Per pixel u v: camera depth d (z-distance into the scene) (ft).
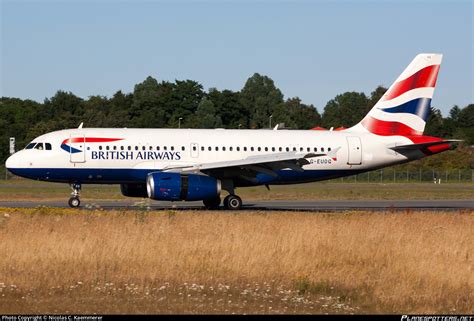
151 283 178.60
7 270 190.39
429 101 422.41
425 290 176.65
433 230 267.80
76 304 157.89
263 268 195.00
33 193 547.49
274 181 400.26
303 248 222.89
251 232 247.50
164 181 355.77
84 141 376.89
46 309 153.07
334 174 411.34
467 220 309.22
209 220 286.46
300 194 558.56
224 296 167.84
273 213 334.44
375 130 418.72
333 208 413.80
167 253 209.15
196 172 373.20
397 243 237.04
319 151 405.18
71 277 182.80
